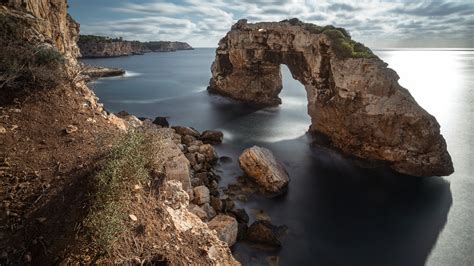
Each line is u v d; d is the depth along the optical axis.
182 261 8.64
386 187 25.81
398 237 19.56
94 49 190.50
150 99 58.50
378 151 29.34
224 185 24.31
